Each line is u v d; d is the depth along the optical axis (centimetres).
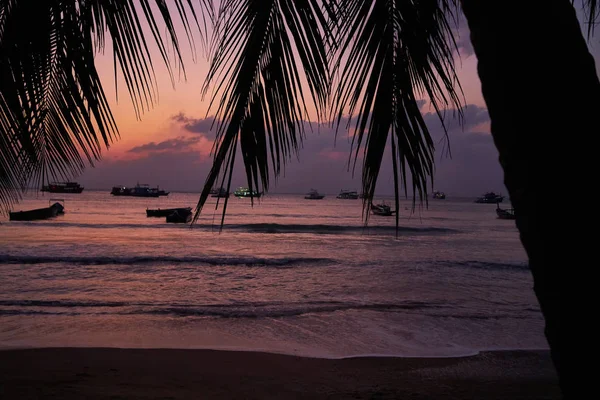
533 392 635
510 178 120
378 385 650
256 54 188
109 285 1460
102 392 579
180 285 1482
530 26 118
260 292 1384
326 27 203
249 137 187
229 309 1109
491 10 123
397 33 209
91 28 212
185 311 1083
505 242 3278
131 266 1853
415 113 208
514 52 118
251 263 2003
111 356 744
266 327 956
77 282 1500
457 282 1596
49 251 2294
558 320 111
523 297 1344
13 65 213
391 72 209
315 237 3494
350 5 209
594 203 109
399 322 1011
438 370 720
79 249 2402
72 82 217
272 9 196
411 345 851
